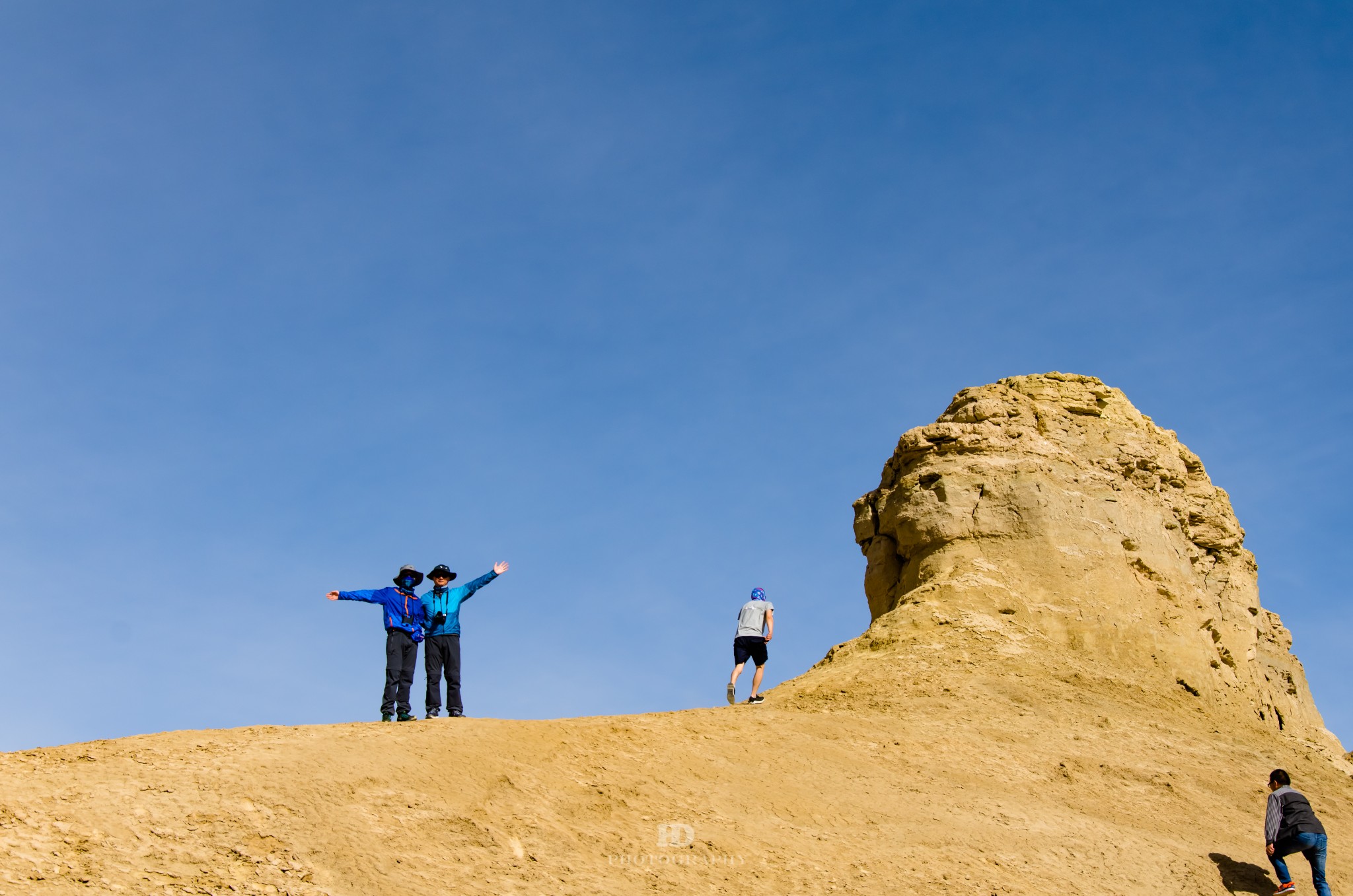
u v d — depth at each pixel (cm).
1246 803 1741
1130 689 2130
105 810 1020
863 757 1638
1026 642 2217
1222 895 1409
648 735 1568
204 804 1062
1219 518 2747
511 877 1093
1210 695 2283
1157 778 1733
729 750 1566
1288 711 2630
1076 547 2375
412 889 1023
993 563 2361
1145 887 1379
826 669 2234
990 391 2686
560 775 1343
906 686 1989
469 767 1284
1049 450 2520
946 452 2527
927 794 1533
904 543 2495
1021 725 1858
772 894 1190
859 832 1384
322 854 1031
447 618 1581
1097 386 2770
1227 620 2605
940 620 2248
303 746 1242
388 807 1148
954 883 1285
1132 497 2547
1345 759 2238
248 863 990
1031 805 1559
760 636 1978
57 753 1162
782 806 1411
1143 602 2366
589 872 1146
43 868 909
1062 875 1362
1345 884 1512
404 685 1513
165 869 952
